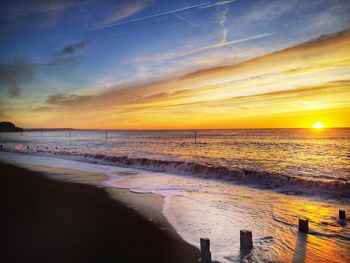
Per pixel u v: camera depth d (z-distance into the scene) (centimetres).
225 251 540
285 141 5938
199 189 1195
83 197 1044
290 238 609
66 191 1159
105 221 745
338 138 7169
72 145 5306
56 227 694
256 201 974
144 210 859
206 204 934
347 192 1050
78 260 503
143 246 572
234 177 1443
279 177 1279
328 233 638
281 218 768
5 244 581
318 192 1103
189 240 605
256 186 1249
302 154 2962
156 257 518
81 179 1471
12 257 514
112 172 1727
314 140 6250
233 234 641
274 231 658
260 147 4147
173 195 1077
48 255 524
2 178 1522
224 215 802
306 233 639
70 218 774
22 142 6781
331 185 1095
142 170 1803
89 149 4072
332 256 516
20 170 1858
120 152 3403
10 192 1141
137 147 4475
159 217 784
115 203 949
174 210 858
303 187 1170
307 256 518
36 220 749
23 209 866
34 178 1510
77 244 583
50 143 6238
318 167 1950
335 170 1800
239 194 1091
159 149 3928
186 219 763
